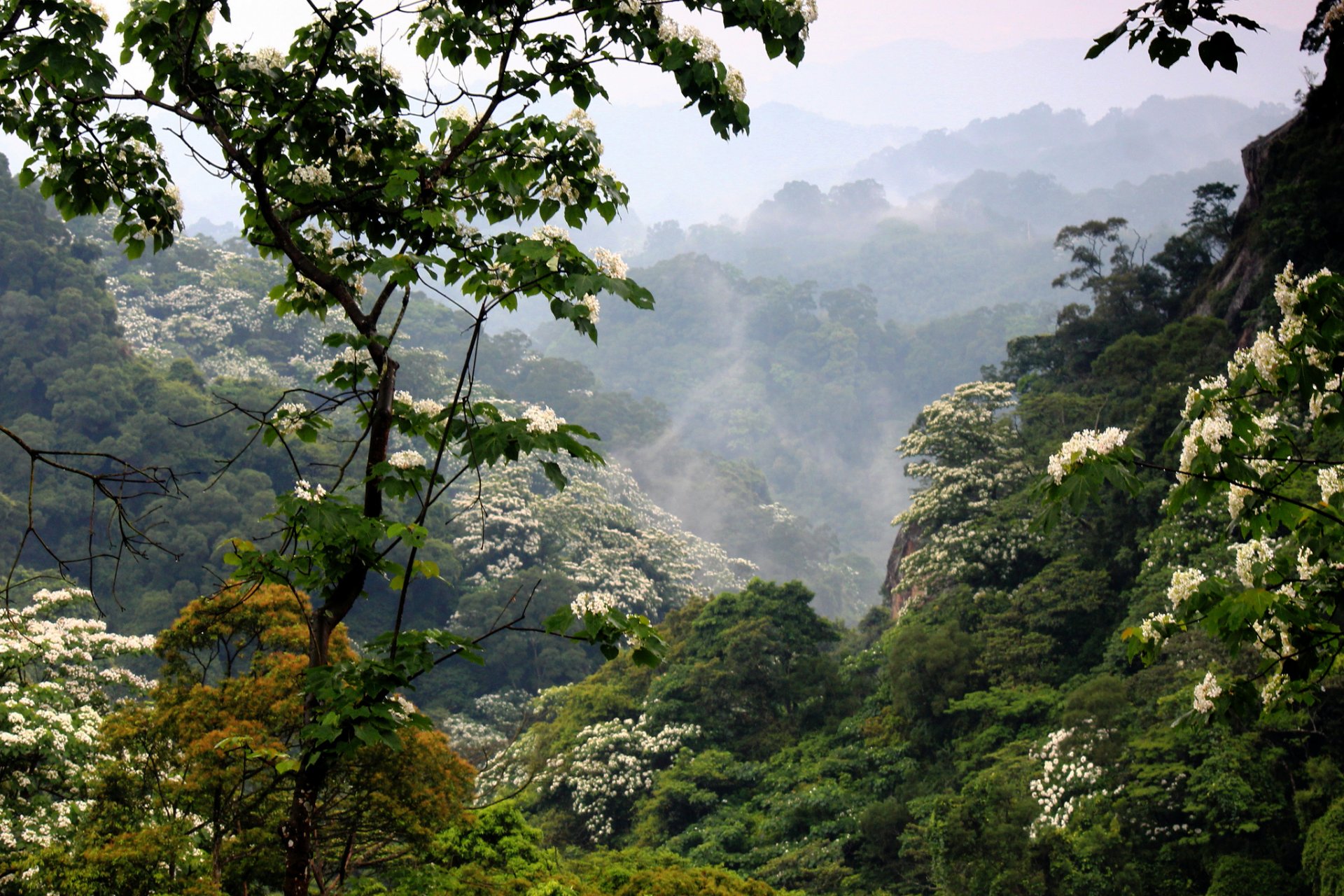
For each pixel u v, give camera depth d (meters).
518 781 40.75
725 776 36.69
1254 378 6.19
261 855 11.27
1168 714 23.92
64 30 5.46
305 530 5.67
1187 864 22.72
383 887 13.70
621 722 42.69
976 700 33.19
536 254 5.06
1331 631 6.06
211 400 75.38
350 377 6.31
